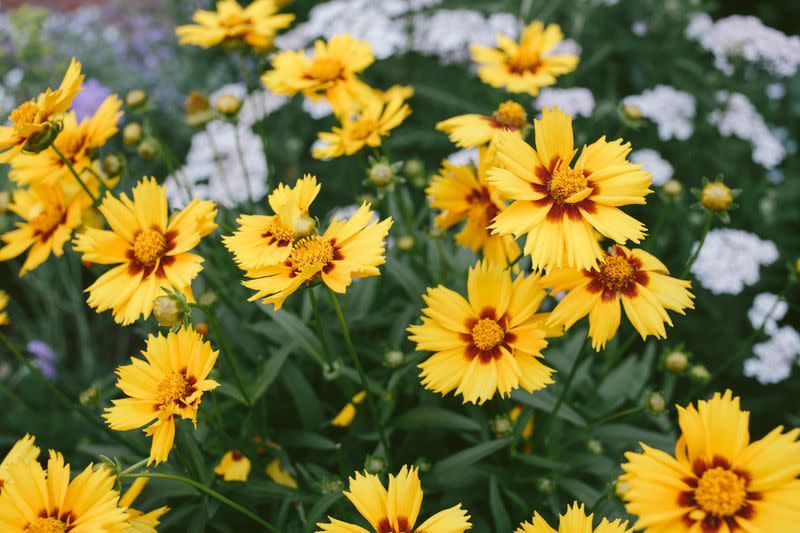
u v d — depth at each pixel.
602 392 0.51
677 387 0.64
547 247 0.38
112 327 0.79
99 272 0.50
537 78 0.54
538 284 0.40
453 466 0.43
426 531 0.36
